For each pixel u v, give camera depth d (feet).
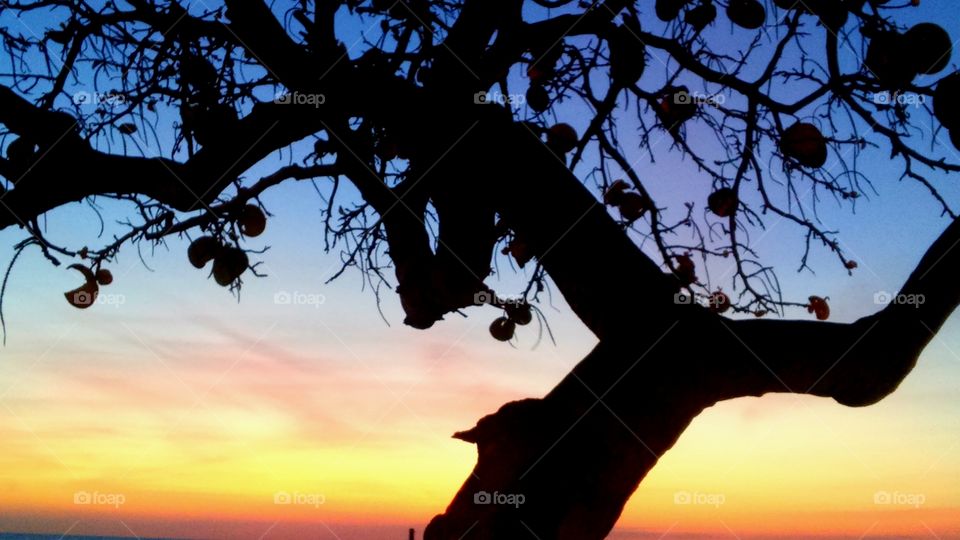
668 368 8.21
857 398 8.48
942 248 8.88
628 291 8.64
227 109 11.37
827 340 8.39
